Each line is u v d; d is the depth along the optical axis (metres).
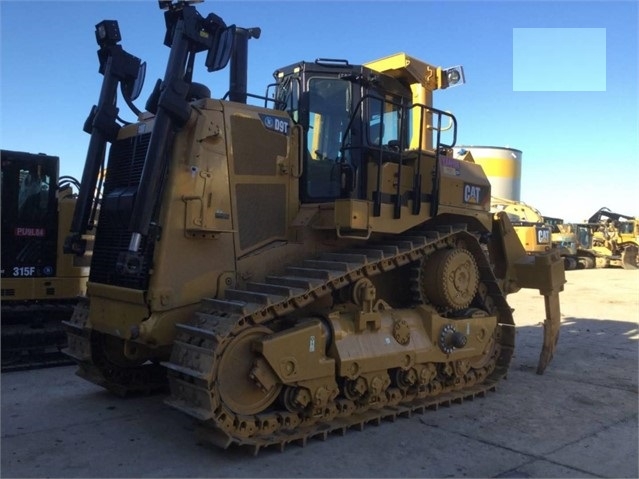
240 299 5.11
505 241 8.04
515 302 16.33
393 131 6.71
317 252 5.99
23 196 8.09
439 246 6.60
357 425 5.50
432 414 6.05
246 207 5.57
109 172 5.93
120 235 5.61
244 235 5.54
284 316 5.52
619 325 12.03
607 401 6.60
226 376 4.76
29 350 7.90
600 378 7.66
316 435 5.24
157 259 5.03
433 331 6.28
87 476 4.38
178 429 5.43
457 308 6.58
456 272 6.51
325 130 6.22
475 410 6.21
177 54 5.02
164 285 5.02
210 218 5.26
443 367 6.45
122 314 5.45
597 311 14.16
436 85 7.48
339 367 5.38
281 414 5.07
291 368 5.04
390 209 6.07
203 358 4.60
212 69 5.21
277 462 4.70
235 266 5.46
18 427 5.46
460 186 6.90
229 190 5.42
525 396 6.78
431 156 6.55
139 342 5.18
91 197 5.84
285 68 6.44
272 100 6.14
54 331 8.09
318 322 5.33
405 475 4.49
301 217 5.96
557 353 9.25
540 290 8.02
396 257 6.02
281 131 5.86
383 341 5.81
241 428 4.78
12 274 7.99
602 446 5.18
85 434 5.28
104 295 5.63
